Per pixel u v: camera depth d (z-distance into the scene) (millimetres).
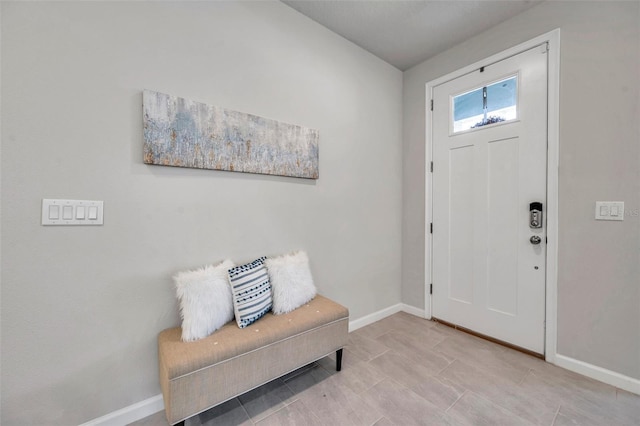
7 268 1134
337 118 2324
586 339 1771
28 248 1169
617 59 1646
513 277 2123
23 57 1148
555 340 1901
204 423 1392
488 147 2270
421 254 2768
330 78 2260
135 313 1414
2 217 1123
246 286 1598
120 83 1355
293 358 1547
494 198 2234
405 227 2912
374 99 2625
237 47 1738
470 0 1918
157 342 1469
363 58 2516
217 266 1626
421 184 2762
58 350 1232
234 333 1441
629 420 1389
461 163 2455
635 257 1598
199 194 1611
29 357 1178
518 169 2092
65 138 1233
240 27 1752
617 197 1652
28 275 1171
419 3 1950
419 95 2771
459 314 2477
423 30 2258
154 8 1445
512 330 2127
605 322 1698
